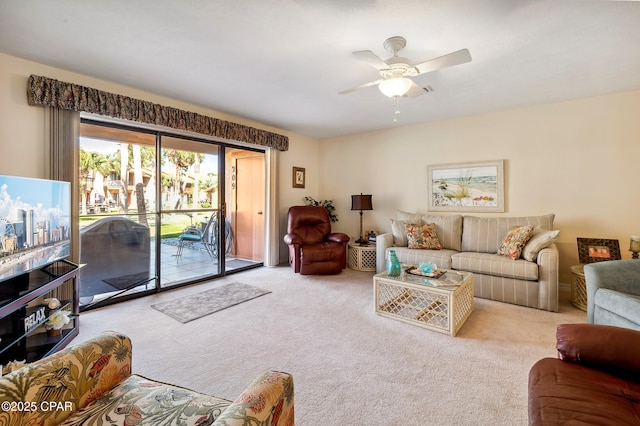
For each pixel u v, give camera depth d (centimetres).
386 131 506
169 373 190
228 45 233
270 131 492
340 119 447
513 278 317
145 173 351
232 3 183
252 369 195
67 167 274
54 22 203
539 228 347
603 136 341
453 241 409
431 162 460
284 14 194
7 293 191
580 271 304
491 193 409
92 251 310
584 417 93
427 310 271
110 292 323
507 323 269
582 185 353
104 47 236
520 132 389
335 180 571
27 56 250
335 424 147
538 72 280
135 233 343
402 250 400
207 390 173
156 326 261
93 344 107
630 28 207
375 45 232
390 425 146
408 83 230
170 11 191
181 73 284
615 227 337
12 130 248
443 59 204
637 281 208
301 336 242
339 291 363
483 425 146
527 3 182
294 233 471
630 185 329
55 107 268
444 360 206
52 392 91
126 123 327
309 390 174
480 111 403
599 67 270
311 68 273
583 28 208
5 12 191
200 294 350
